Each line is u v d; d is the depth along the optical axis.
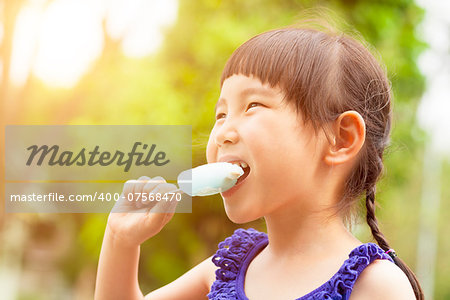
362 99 2.07
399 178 8.77
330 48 2.05
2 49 8.04
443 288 16.94
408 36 9.13
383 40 8.62
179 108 7.95
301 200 1.93
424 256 14.61
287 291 1.90
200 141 3.37
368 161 2.11
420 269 14.52
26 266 10.27
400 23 9.02
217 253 2.17
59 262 9.76
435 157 14.39
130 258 2.24
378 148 2.15
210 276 2.34
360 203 2.25
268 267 2.02
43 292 10.07
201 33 8.29
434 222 15.19
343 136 1.98
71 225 9.56
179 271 8.28
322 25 2.42
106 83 8.76
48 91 8.60
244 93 1.96
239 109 1.97
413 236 14.39
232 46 8.04
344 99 2.01
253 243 2.18
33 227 9.65
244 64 1.99
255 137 1.89
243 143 1.92
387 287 1.77
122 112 8.27
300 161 1.90
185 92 8.17
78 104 8.76
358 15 8.43
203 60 8.19
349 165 2.02
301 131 1.91
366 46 2.35
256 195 1.89
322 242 1.94
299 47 1.99
